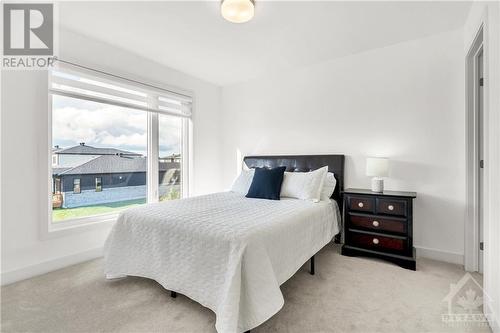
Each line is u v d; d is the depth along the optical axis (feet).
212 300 4.85
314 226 7.14
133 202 10.36
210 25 7.79
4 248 6.72
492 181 4.91
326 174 9.39
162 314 5.37
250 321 4.31
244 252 4.51
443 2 6.64
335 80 10.25
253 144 12.64
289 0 6.54
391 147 9.07
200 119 12.73
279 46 9.15
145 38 8.59
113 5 6.79
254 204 7.75
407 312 5.40
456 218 7.99
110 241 6.75
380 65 9.29
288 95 11.48
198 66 11.05
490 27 5.14
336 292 6.22
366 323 5.05
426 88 8.46
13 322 5.10
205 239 5.06
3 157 6.72
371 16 7.27
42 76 7.40
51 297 6.03
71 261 7.99
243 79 12.73
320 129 10.61
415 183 8.63
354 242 8.53
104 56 8.88
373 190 8.61
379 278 6.94
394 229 7.84
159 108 11.00
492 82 4.96
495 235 4.81
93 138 9.09
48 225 7.52
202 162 12.87
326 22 7.59
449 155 8.10
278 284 5.10
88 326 5.00
